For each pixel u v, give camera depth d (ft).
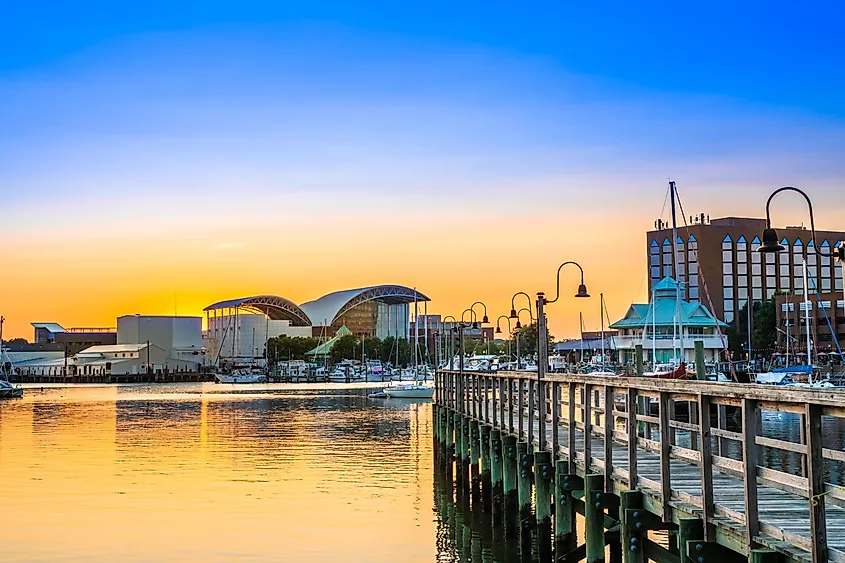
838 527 54.44
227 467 173.99
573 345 655.76
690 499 58.80
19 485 148.97
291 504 131.95
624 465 78.54
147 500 134.72
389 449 209.87
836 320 524.11
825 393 53.16
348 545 106.32
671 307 523.29
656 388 61.93
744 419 49.78
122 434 247.09
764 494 62.28
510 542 108.68
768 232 84.02
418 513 126.41
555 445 90.74
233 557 100.78
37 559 100.22
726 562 54.19
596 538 73.41
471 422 148.25
